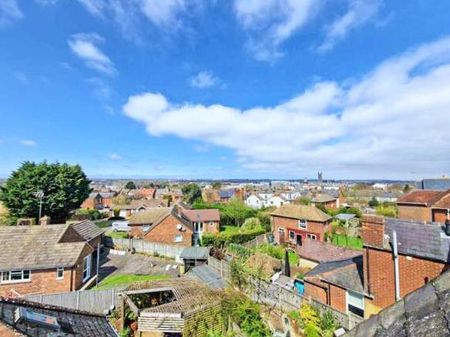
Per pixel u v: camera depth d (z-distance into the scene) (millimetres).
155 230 39781
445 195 35750
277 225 42375
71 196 46125
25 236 24859
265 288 19312
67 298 18688
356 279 16703
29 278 22562
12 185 42656
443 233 13734
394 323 2078
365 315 15625
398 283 14172
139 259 34031
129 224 45625
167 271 29516
